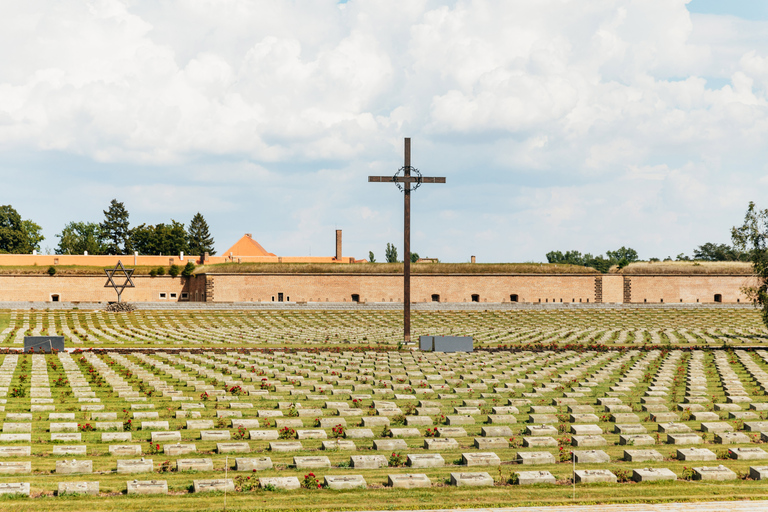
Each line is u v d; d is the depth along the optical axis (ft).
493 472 60.64
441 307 277.64
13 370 117.91
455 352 157.38
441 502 52.34
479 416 86.99
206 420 82.02
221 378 115.85
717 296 311.06
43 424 78.07
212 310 259.80
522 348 166.50
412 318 251.80
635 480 58.39
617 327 228.02
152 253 388.78
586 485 57.00
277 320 242.37
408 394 104.99
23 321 221.66
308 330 214.90
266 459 62.03
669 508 49.93
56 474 59.31
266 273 298.76
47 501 51.70
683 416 86.02
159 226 397.19
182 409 90.38
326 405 93.66
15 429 75.05
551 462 64.13
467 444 72.95
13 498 52.49
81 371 117.91
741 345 176.24
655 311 269.85
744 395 104.06
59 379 106.11
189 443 71.46
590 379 118.42
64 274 292.61
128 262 316.40
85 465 60.44
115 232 423.23
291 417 86.79
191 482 57.11
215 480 55.88
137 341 179.32
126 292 298.76
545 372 125.70
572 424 81.76
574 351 161.27
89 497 53.01
